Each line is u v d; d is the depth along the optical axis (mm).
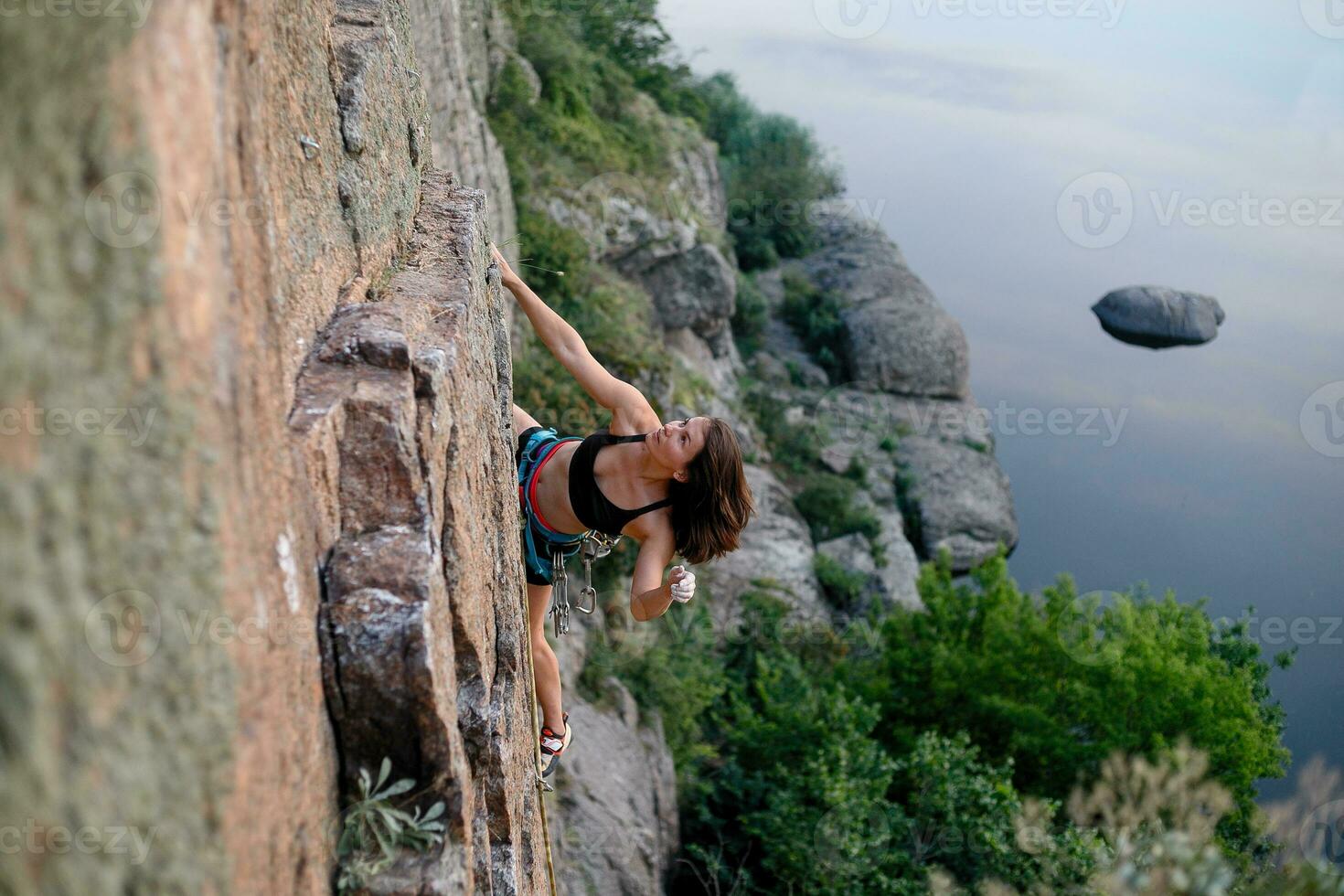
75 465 1171
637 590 3541
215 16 1561
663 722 13562
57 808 1122
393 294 2877
